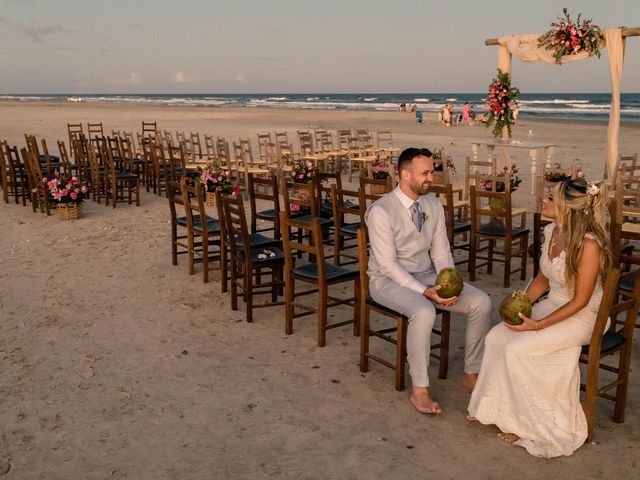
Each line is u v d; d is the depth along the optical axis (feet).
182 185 23.58
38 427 13.21
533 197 40.22
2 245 29.09
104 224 33.53
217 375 15.70
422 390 13.94
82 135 48.65
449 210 23.24
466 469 11.57
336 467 11.70
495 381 12.78
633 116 165.48
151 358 16.71
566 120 142.10
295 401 14.33
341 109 235.61
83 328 18.85
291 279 17.99
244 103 346.33
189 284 23.15
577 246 12.25
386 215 15.11
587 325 12.51
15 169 40.32
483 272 24.54
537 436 12.19
